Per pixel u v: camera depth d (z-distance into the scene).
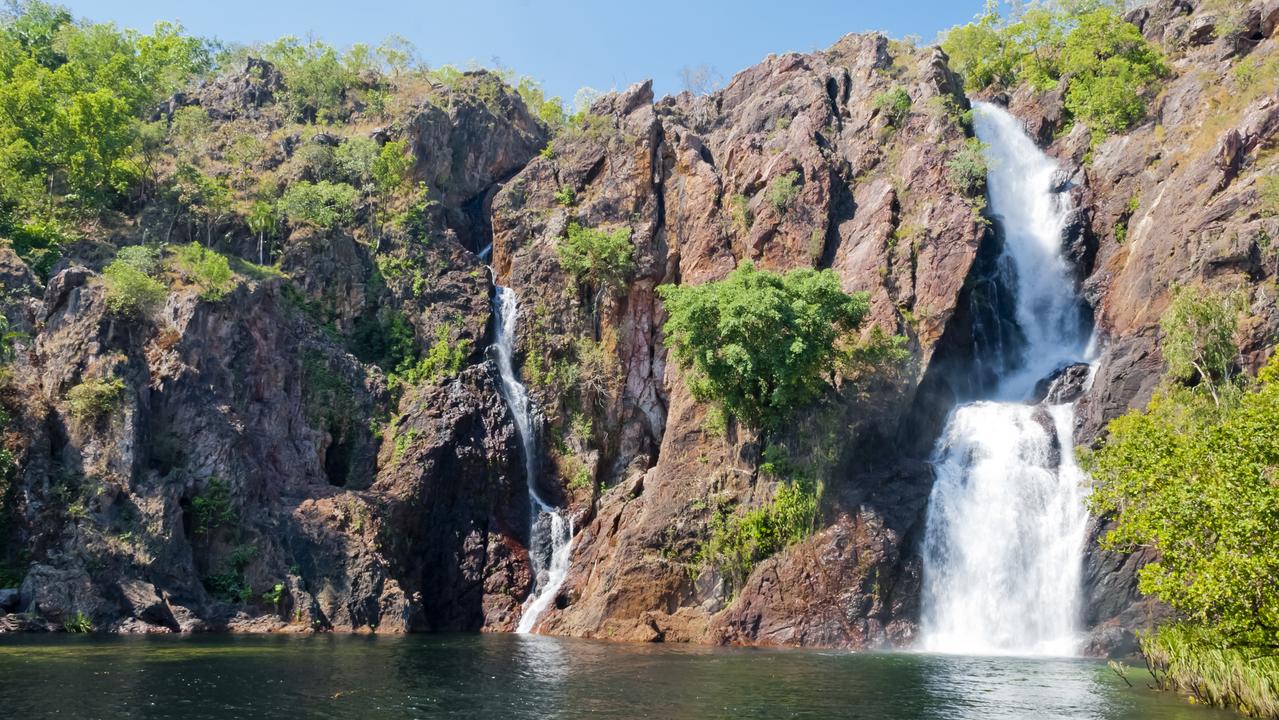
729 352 46.91
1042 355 56.59
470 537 53.47
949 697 26.45
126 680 26.95
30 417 45.16
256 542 46.84
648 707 24.39
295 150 68.00
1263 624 21.92
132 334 48.31
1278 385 23.52
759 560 46.00
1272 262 45.47
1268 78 55.34
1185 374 44.22
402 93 74.88
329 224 61.22
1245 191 48.75
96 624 41.38
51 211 58.22
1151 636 31.25
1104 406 46.25
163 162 65.25
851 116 65.31
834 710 24.22
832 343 49.12
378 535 49.84
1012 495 45.69
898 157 60.62
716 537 47.12
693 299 49.03
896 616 43.66
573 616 49.69
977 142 59.38
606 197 64.00
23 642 36.47
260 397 51.94
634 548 48.34
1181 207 51.91
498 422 56.34
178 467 46.53
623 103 69.75
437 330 59.94
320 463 52.81
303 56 83.31
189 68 91.00
